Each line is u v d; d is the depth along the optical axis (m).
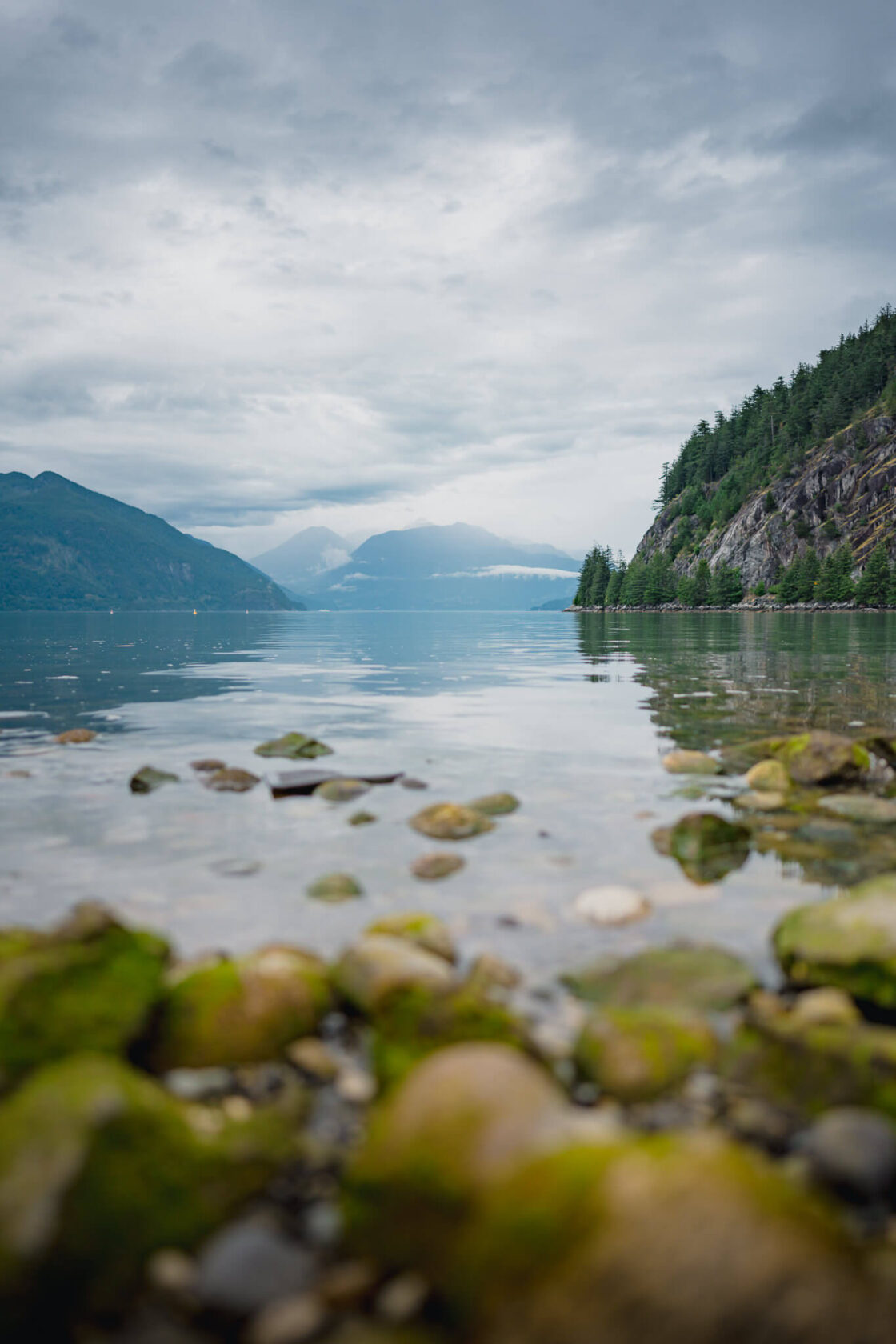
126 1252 1.79
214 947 3.73
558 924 4.00
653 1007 3.14
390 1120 2.06
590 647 32.12
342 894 4.36
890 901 3.50
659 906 4.24
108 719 11.26
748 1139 2.39
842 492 198.88
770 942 3.79
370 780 7.17
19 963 2.82
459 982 3.03
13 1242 1.69
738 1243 1.52
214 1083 2.66
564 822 5.84
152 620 112.62
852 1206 2.11
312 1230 1.96
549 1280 1.55
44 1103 2.01
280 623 88.19
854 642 34.41
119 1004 2.85
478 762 8.05
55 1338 1.66
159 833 5.59
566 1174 1.72
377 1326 1.63
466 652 29.47
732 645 32.69
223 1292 1.72
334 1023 3.06
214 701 13.50
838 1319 1.44
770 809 6.16
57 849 5.21
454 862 4.89
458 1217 1.75
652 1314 1.45
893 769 7.50
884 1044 2.58
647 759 8.19
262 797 6.68
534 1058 2.70
